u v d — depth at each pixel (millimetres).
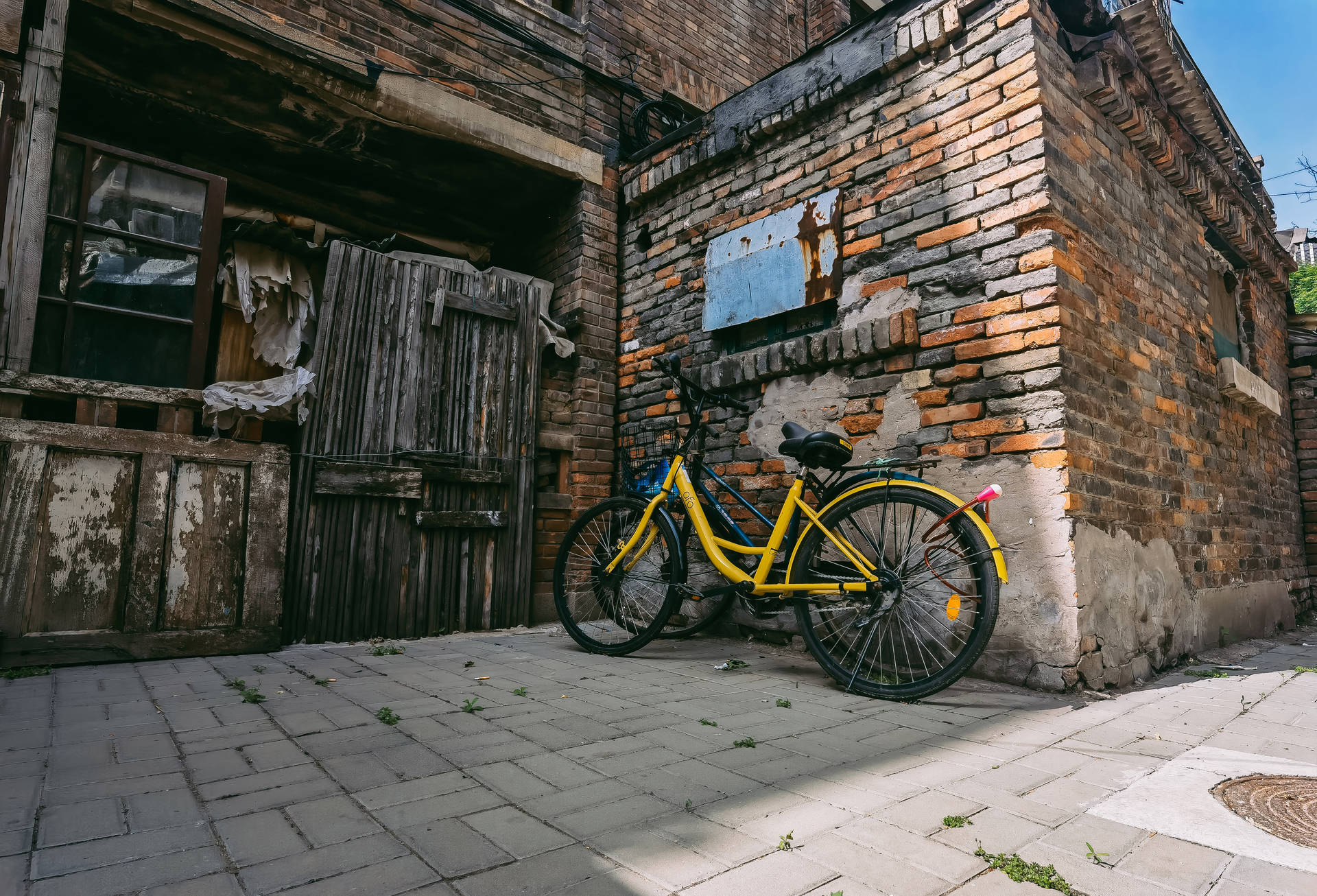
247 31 3686
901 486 2838
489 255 5398
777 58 7227
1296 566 5758
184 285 3471
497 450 4484
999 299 3092
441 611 4168
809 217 3939
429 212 5246
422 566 4117
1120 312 3447
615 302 5223
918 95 3531
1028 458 2916
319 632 3715
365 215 5020
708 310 4473
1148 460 3512
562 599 3828
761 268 4160
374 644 3734
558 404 4941
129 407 3248
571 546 3896
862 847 1402
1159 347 3811
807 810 1583
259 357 3818
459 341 4430
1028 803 1642
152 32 3559
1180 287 4203
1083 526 2852
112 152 3305
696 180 4742
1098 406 3115
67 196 3199
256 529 3441
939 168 3387
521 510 4555
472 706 2385
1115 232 3518
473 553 4336
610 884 1248
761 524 3857
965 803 1637
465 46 4609
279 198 4586
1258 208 5469
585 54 5301
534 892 1216
